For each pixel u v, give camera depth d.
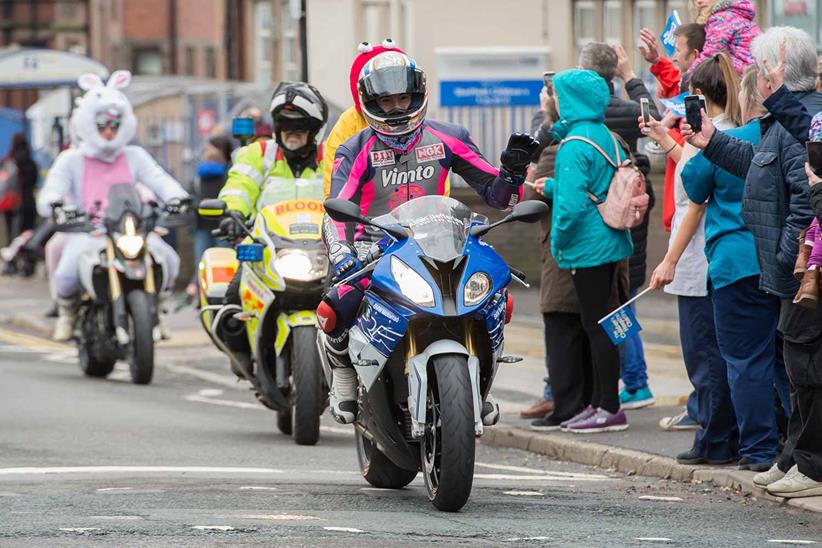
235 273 24.70
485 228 16.81
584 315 22.66
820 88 18.12
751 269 18.56
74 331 33.84
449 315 16.19
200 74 91.19
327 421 26.84
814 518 16.78
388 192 17.67
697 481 19.50
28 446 22.75
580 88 22.36
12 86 55.50
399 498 17.94
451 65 55.84
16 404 28.02
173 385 31.92
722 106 19.83
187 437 24.19
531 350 35.62
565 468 21.64
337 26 50.28
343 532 15.09
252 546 14.19
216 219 24.84
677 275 20.12
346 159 17.70
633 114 23.83
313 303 23.42
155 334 33.03
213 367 34.91
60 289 33.66
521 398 28.38
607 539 14.99
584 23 56.75
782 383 19.48
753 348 18.80
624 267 22.94
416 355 16.48
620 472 21.05
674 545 14.75
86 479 19.38
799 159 16.98
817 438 17.36
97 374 33.00
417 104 17.33
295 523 15.62
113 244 31.22
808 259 16.56
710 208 18.94
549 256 23.59
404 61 17.25
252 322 23.77
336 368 18.08
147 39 94.00
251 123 24.92
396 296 16.33
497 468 21.61
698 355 19.89
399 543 14.46
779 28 17.34
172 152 56.72
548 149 24.12
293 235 23.50
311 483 19.34
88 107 34.03
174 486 18.64
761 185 17.33
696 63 22.48
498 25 56.12
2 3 96.75
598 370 22.80
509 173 17.34
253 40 88.25
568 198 22.14
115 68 94.50
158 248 33.78
